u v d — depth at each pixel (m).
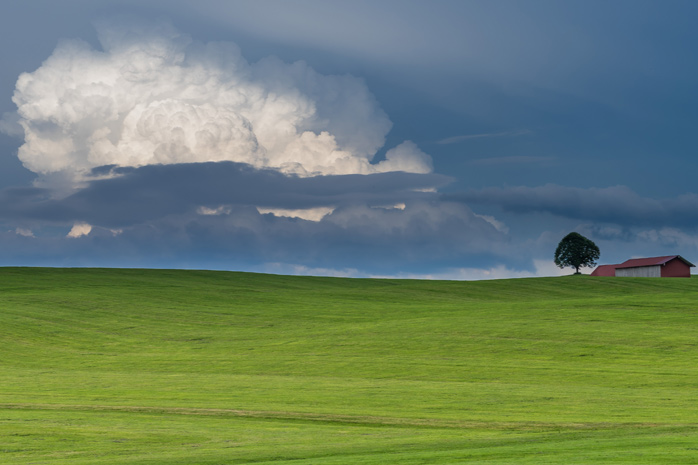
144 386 56.84
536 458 28.69
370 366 66.00
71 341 87.50
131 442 35.56
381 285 166.50
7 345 83.25
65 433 37.72
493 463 27.58
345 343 78.88
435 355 70.19
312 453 32.28
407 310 110.12
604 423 39.41
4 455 32.78
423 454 30.70
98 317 102.94
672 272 199.00
